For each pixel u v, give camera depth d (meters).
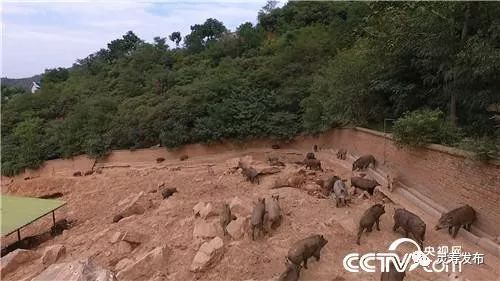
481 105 15.89
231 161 28.41
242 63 44.31
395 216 13.50
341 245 12.88
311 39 39.75
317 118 31.89
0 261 14.20
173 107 36.31
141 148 36.56
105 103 41.81
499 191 11.96
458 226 12.65
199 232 14.23
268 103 36.12
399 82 21.31
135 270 12.12
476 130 16.53
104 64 61.09
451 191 14.36
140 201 19.20
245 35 52.44
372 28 21.45
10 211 19.97
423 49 17.09
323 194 17.89
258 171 22.39
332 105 27.48
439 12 15.34
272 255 12.52
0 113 45.72
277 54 41.75
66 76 63.06
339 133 29.05
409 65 20.69
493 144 12.65
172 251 13.27
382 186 18.30
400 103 21.09
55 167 37.84
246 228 13.90
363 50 23.44
